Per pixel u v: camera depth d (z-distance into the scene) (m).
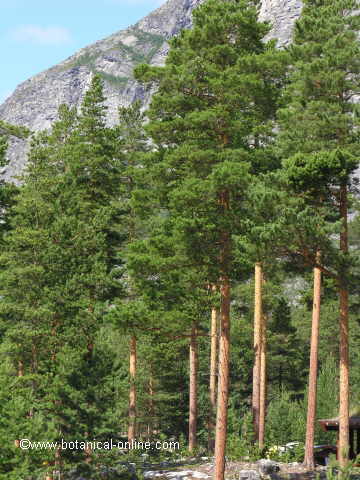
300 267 24.30
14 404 21.94
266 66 21.97
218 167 20.72
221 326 22.52
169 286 26.17
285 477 25.03
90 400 24.75
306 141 25.27
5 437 21.03
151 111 23.34
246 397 59.44
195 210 22.02
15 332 26.27
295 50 28.14
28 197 33.09
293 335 53.97
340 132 25.47
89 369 24.95
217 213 21.97
